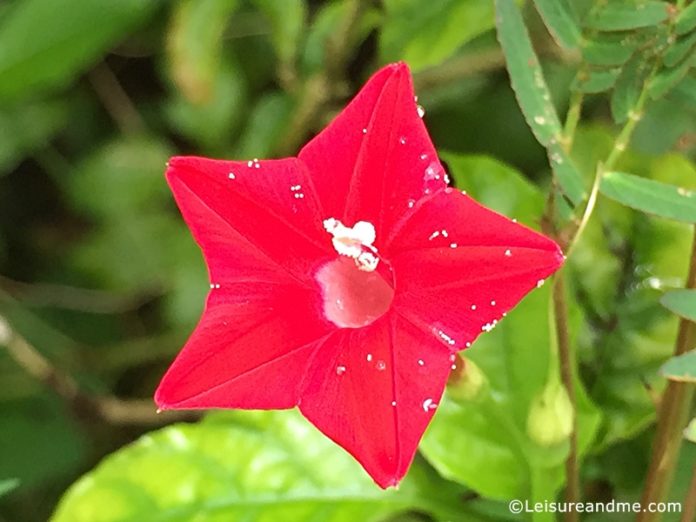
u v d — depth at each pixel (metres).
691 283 0.06
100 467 0.07
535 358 0.07
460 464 0.07
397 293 0.05
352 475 0.07
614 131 0.08
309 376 0.05
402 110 0.05
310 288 0.05
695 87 0.05
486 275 0.05
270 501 0.07
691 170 0.07
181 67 0.09
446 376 0.05
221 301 0.05
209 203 0.05
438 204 0.05
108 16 0.09
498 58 0.09
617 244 0.07
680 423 0.06
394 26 0.08
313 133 0.09
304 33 0.09
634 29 0.05
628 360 0.07
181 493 0.07
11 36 0.09
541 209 0.07
